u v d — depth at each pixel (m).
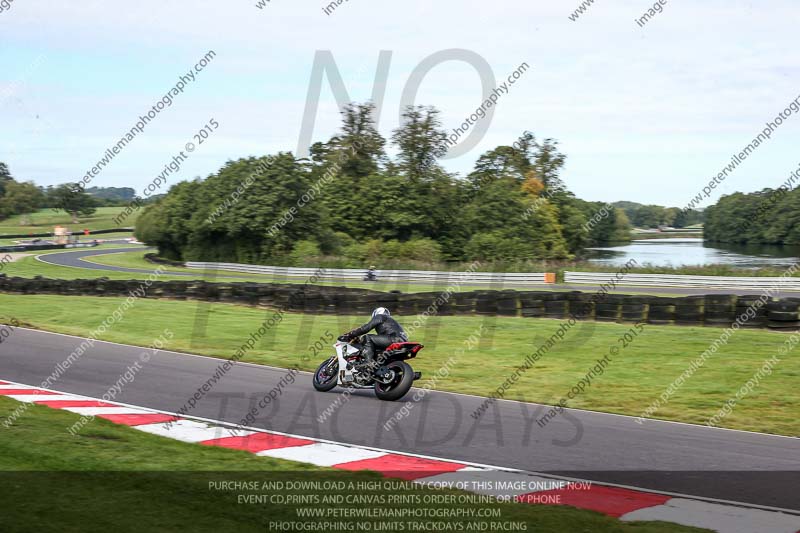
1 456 6.33
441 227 49.09
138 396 10.08
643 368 12.68
